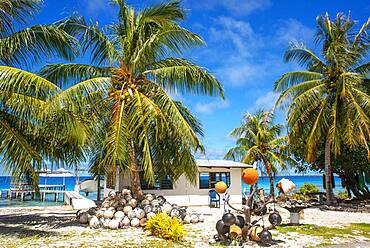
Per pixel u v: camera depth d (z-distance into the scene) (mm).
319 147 24125
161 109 13117
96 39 14023
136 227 12461
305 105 20625
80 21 13633
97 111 13383
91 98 12945
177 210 13711
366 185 26297
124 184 19031
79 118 12141
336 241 10227
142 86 14195
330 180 22172
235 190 23375
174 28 13820
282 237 10797
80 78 13820
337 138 19375
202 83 14141
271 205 20672
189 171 14281
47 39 11664
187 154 14023
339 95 20484
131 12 14688
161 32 13914
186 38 14188
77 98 11211
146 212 12930
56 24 13070
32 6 11555
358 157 23078
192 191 22109
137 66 14078
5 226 12766
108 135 12438
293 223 13539
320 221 14867
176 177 15258
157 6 14305
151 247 9234
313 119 21719
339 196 30375
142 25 14250
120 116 12656
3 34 11367
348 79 19219
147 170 12531
